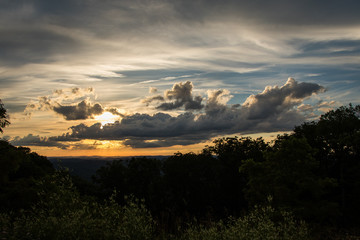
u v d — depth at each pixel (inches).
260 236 195.5
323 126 1061.1
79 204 217.3
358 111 1031.6
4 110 642.2
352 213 949.8
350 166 1059.3
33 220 195.8
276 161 789.9
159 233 210.2
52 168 1317.7
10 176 762.2
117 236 188.5
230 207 1593.3
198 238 198.2
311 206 701.3
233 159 1662.2
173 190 1656.0
